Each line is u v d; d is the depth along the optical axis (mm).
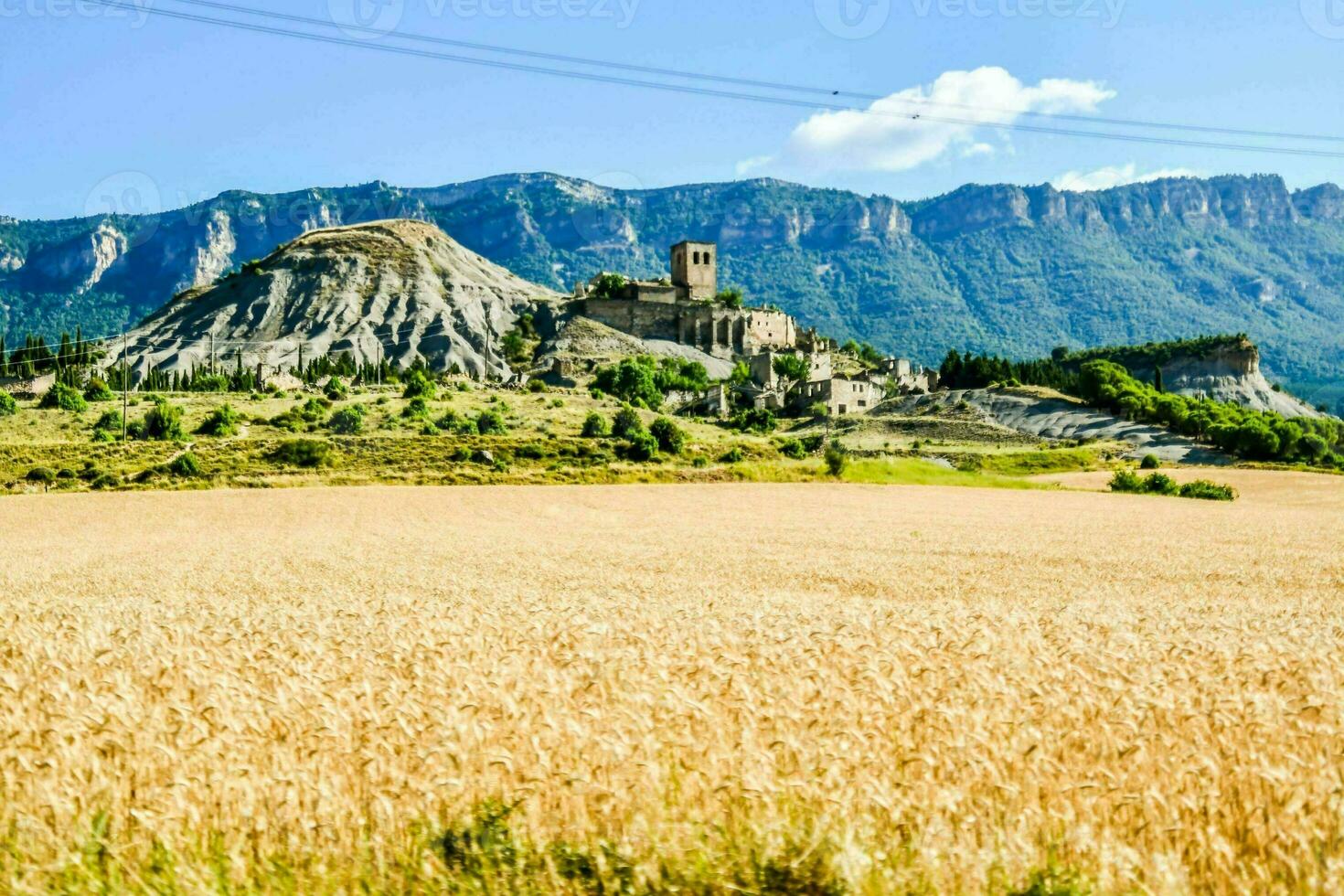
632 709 10961
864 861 7719
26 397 156250
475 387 183000
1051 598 29688
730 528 60031
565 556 44406
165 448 101375
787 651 14617
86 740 10125
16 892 7680
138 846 8242
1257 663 13492
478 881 7852
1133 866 7512
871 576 36406
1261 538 55094
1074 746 10055
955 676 12945
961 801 8641
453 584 32656
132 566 41219
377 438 107938
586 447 109125
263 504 73562
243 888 7793
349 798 8914
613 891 7738
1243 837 8023
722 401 185250
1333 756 9750
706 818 8555
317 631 17031
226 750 9938
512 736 10148
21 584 34438
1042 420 168625
